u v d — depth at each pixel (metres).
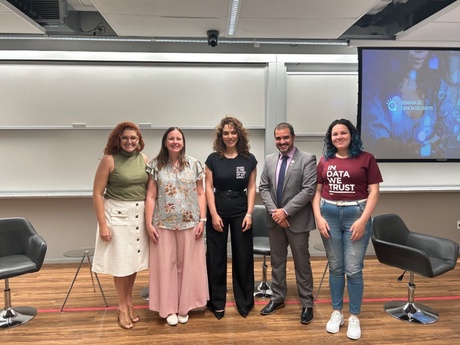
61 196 3.85
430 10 3.68
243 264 2.71
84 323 2.67
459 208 4.24
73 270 3.83
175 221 2.53
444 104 3.86
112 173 2.43
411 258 2.51
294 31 3.54
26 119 3.89
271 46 3.99
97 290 3.29
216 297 2.73
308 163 2.56
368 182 2.37
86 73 3.93
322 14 3.08
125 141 2.44
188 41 3.87
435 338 2.43
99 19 4.02
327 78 4.12
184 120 4.05
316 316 2.74
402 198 4.20
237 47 3.97
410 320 2.67
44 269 3.86
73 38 3.77
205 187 2.72
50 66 3.89
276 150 4.05
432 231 4.23
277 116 4.03
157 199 2.57
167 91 4.02
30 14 3.42
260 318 2.71
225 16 3.13
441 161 3.93
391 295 3.13
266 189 2.71
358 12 3.05
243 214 2.68
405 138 3.87
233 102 4.08
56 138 4.00
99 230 2.46
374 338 2.43
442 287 3.30
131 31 3.53
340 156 2.44
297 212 2.58
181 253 2.60
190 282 2.62
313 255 4.27
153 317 2.75
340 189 2.39
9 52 3.76
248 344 2.37
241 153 2.69
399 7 3.78
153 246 2.59
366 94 3.80
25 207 3.98
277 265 2.77
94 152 4.04
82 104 3.94
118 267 2.45
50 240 4.02
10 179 3.98
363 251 2.39
